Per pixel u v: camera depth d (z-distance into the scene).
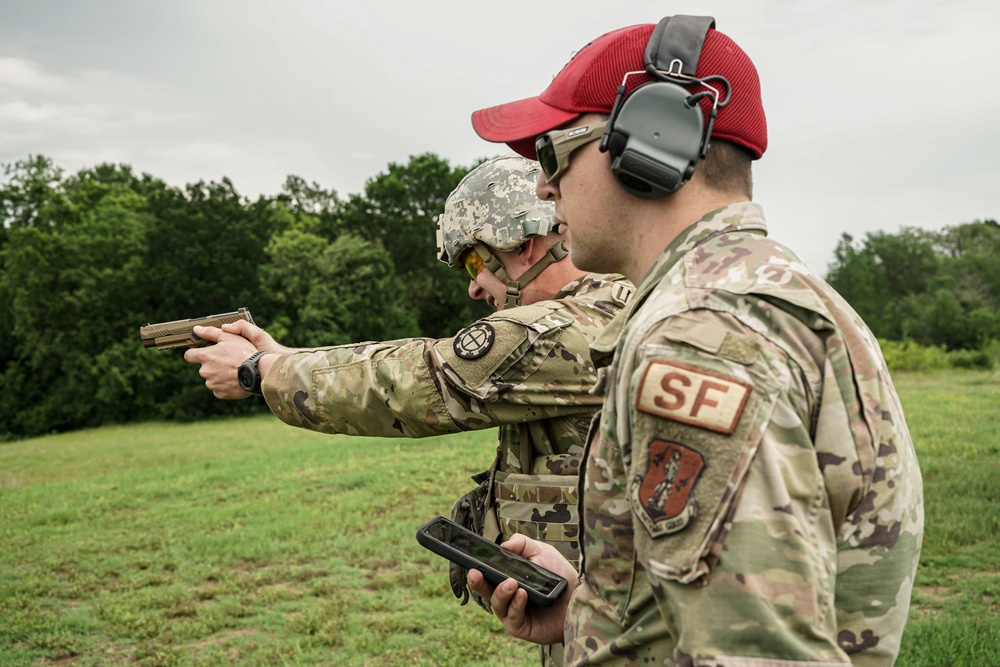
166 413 37.00
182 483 11.20
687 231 1.12
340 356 1.74
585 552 1.10
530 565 1.43
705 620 0.86
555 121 1.19
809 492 0.91
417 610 5.59
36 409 38.25
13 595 6.33
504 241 1.94
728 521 0.87
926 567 5.49
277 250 41.28
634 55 1.16
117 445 23.92
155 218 42.09
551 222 1.94
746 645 0.85
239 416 36.38
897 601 1.01
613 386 1.05
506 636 5.13
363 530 7.82
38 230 40.56
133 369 37.12
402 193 49.31
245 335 1.93
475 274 2.09
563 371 1.65
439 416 1.66
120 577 6.75
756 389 0.91
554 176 1.23
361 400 1.68
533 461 1.79
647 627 0.99
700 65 1.13
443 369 1.64
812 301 0.98
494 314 1.73
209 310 39.69
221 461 13.58
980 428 10.77
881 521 0.99
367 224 49.69
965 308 47.38
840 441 0.95
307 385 1.73
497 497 1.84
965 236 57.12
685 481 0.90
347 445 13.80
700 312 0.97
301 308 41.00
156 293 39.66
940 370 26.44
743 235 1.09
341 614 5.58
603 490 1.05
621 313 1.16
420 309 48.69
